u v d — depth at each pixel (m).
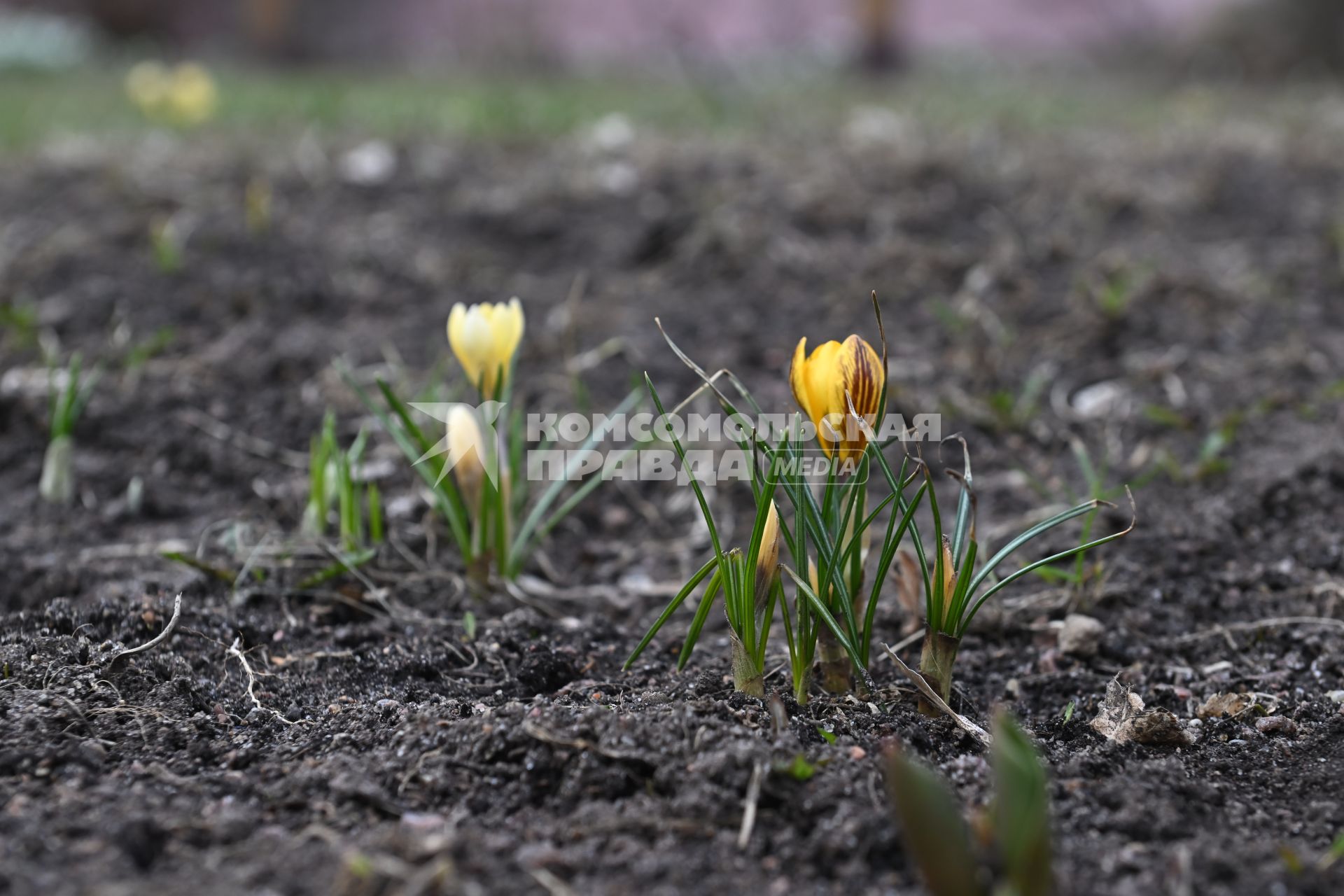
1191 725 0.96
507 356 1.00
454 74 4.03
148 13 5.41
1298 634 1.01
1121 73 4.23
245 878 0.87
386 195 1.66
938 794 0.84
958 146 1.94
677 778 0.90
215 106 2.57
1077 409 1.20
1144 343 1.26
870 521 0.93
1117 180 1.72
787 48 4.71
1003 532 1.09
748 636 0.94
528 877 0.88
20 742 0.92
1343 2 3.68
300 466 1.14
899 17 3.82
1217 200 1.67
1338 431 1.15
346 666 0.99
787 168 1.74
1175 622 1.03
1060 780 0.92
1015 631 1.02
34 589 1.04
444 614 1.03
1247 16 3.82
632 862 0.88
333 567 1.03
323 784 0.91
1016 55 4.79
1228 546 1.07
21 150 1.97
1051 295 1.33
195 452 1.15
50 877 0.87
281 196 1.64
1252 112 2.53
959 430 1.18
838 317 1.31
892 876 0.88
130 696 0.96
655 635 1.02
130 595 1.03
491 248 1.48
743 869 0.88
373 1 4.88
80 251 1.37
